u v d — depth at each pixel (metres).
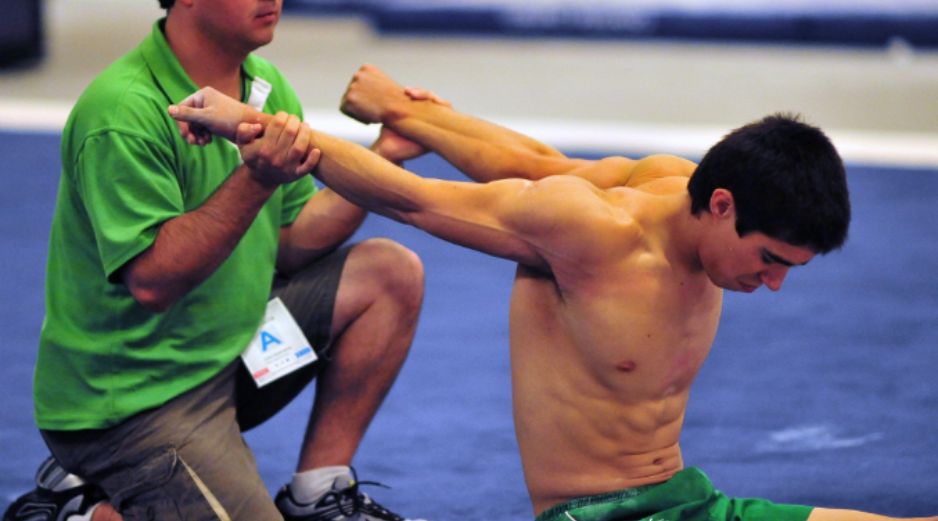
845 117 18.48
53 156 15.84
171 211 6.38
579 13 23.78
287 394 7.38
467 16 23.92
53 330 6.74
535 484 6.46
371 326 7.32
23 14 20.70
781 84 20.59
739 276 5.84
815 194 5.55
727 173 5.66
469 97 19.20
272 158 5.97
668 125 17.80
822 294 12.15
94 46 22.48
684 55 22.97
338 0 25.48
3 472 8.38
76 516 6.89
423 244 13.32
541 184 6.00
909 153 16.69
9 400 9.48
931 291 12.23
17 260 12.44
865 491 8.41
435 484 8.41
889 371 10.39
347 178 6.05
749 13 23.52
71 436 6.78
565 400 6.23
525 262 6.12
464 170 6.89
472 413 9.55
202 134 6.13
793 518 6.08
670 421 6.35
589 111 18.53
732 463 8.80
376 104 7.00
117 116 6.34
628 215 5.98
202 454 6.64
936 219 14.30
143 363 6.67
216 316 6.80
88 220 6.55
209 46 6.59
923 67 22.09
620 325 5.96
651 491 6.23
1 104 18.16
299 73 20.52
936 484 8.52
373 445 8.98
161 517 6.64
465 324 11.27
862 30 23.25
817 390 10.02
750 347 10.88
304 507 7.41
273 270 7.13
